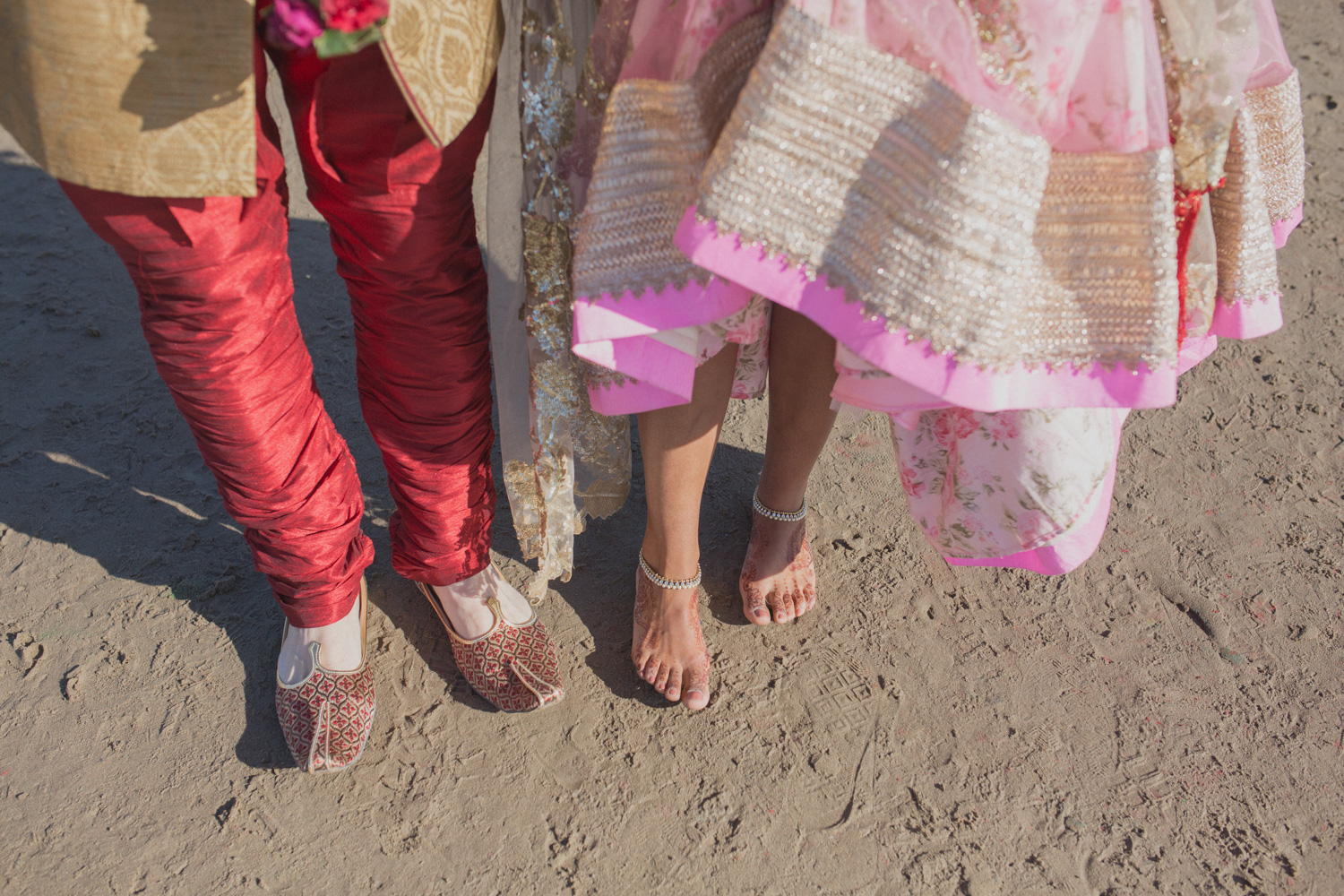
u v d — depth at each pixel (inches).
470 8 40.8
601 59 47.1
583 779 68.3
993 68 40.3
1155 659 76.2
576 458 64.9
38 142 37.7
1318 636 77.3
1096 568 83.3
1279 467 92.3
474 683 72.3
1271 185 55.9
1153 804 67.0
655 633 73.3
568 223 51.6
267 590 80.8
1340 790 67.5
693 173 44.6
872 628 78.9
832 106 39.6
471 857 63.9
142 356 104.7
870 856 64.2
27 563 82.2
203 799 66.6
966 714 72.6
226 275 44.8
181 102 37.3
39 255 118.2
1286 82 52.9
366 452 94.4
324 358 104.8
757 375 72.4
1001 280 42.4
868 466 94.7
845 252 42.0
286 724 68.4
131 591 80.2
